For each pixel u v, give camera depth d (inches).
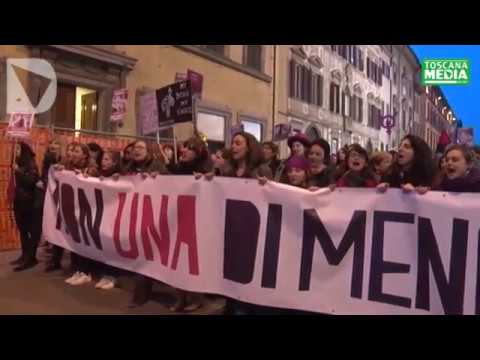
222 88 709.3
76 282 256.2
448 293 143.0
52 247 290.7
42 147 380.2
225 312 200.5
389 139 1777.8
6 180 355.6
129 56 552.4
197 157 219.0
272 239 171.9
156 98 334.0
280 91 882.8
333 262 161.2
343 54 1269.7
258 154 197.0
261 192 175.3
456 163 155.9
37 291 241.6
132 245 220.4
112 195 232.1
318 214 164.4
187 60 638.5
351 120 1350.9
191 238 194.2
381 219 154.4
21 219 291.9
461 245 141.8
